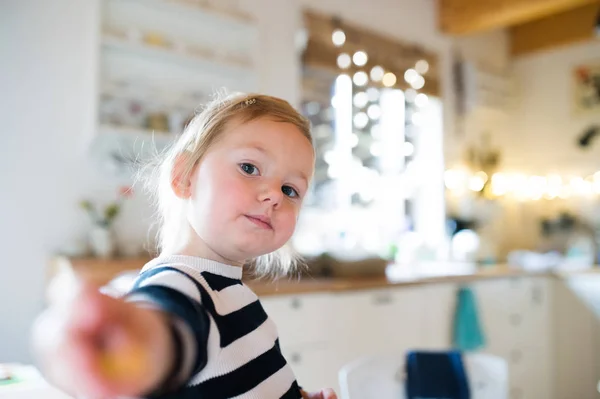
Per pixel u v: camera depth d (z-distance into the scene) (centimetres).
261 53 315
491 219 449
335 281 252
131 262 229
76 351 23
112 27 260
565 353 341
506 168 465
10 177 235
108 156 254
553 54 458
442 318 285
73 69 252
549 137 457
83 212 250
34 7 243
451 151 424
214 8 281
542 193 456
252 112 60
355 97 362
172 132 259
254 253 56
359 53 356
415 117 409
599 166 424
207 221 55
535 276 340
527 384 327
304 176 59
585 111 436
